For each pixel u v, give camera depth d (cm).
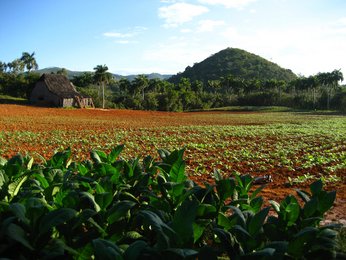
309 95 9588
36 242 333
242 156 1478
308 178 1037
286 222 398
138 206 449
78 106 6200
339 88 9619
